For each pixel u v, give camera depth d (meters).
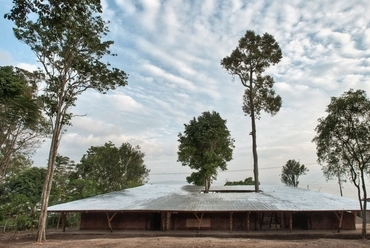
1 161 28.36
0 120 26.70
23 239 20.00
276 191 31.56
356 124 18.45
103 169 47.53
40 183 41.19
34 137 29.61
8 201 38.22
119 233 22.83
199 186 39.22
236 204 22.88
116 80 21.77
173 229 24.16
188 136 36.09
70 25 11.09
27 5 9.34
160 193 30.42
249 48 37.47
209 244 15.23
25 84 26.77
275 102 36.91
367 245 14.83
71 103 20.98
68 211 21.98
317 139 19.97
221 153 37.00
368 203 23.31
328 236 20.64
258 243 15.54
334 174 19.70
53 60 20.22
